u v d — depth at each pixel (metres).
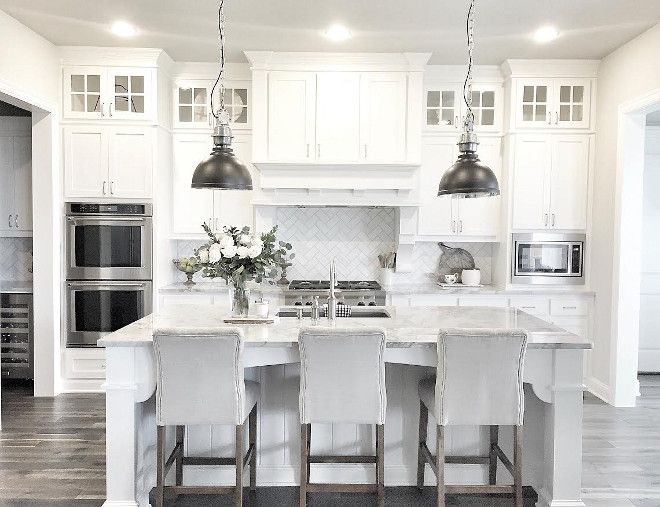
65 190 5.27
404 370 3.47
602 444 4.12
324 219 6.12
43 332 5.18
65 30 4.72
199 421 2.89
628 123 4.96
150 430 3.42
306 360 2.87
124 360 3.06
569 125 5.54
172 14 4.36
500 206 5.79
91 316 5.30
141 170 5.30
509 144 5.58
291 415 3.48
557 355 3.09
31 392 5.33
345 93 5.41
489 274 6.18
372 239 6.12
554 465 3.13
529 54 5.30
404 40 4.95
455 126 5.72
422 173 5.76
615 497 3.32
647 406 5.05
